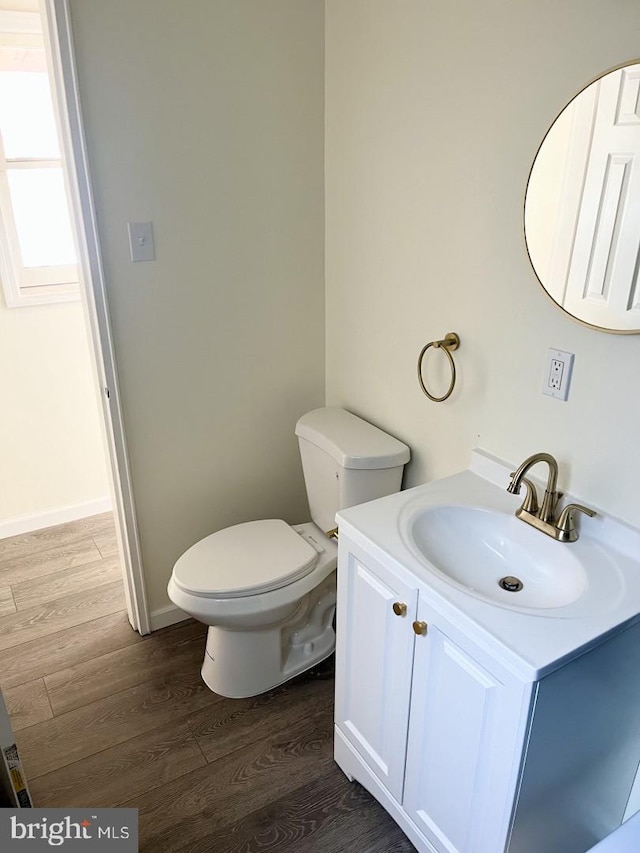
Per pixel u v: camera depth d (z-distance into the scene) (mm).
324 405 2637
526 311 1642
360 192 2150
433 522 1685
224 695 2186
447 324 1909
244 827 1771
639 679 1452
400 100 1893
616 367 1454
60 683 2236
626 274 1377
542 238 1522
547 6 1429
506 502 1719
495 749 1315
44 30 1811
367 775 1791
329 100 2201
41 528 3148
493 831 1377
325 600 2322
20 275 2801
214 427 2404
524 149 1557
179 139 2016
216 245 2188
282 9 2051
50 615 2564
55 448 3076
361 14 1965
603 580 1415
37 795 1840
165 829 1762
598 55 1354
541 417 1666
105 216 1973
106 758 1963
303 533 2350
